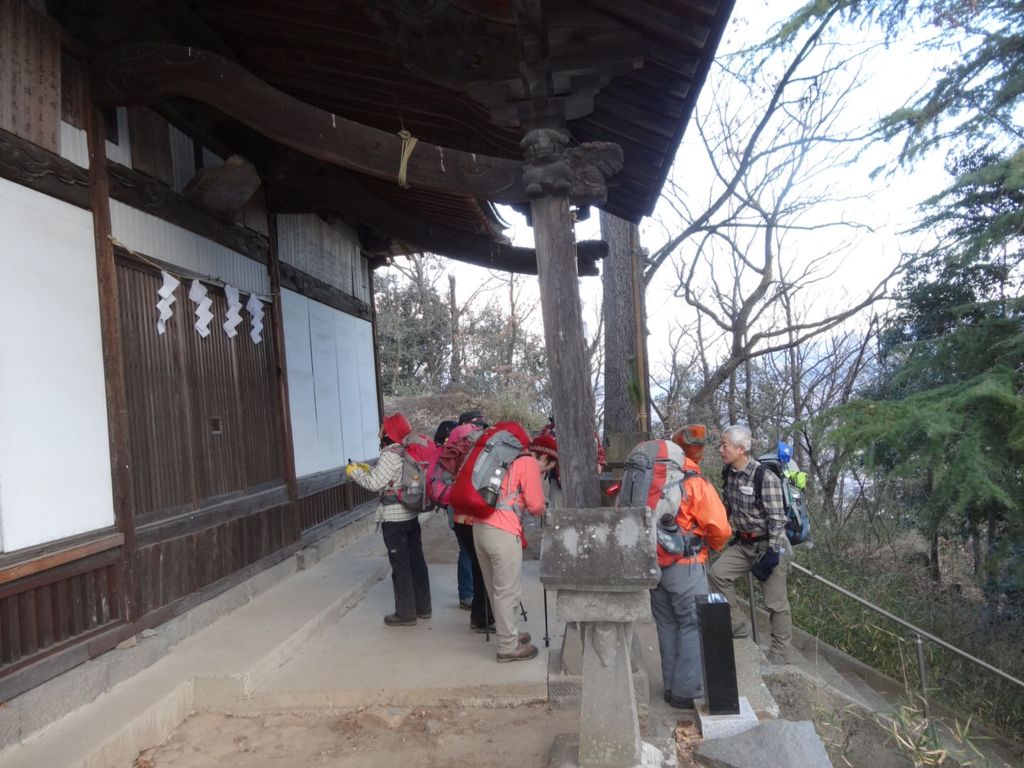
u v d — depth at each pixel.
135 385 4.51
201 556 5.06
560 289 3.69
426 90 5.47
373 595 6.28
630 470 4.23
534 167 3.71
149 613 4.38
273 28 5.10
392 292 26.08
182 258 5.24
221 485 5.58
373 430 10.46
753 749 3.56
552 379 3.66
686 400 14.64
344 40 5.04
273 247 6.90
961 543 10.99
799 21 7.18
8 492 3.38
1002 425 6.21
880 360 11.07
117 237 4.44
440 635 5.06
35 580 3.47
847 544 9.54
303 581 6.30
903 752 4.41
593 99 3.73
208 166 5.32
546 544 3.17
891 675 6.57
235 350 6.04
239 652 4.44
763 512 5.18
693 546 4.15
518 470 4.47
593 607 3.16
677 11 3.31
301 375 7.61
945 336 7.51
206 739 3.77
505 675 4.23
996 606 8.17
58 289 3.84
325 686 4.15
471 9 3.51
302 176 6.37
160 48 4.04
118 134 4.54
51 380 3.72
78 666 3.71
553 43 3.55
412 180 3.90
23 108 3.65
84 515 3.90
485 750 3.60
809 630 7.02
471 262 7.21
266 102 3.98
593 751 3.22
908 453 6.77
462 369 25.36
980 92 7.08
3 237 3.47
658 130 4.52
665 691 4.29
